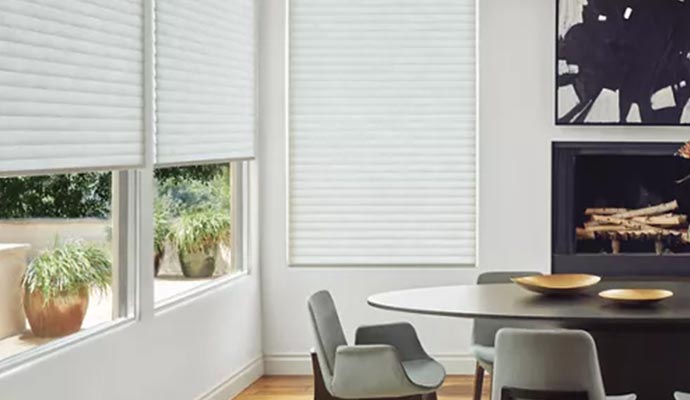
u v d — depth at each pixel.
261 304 6.56
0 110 3.43
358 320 6.55
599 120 6.39
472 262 6.54
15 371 3.50
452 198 6.54
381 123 6.54
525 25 6.43
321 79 6.53
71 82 3.92
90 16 4.07
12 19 3.49
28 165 3.62
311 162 6.55
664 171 6.54
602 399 3.64
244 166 6.43
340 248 6.57
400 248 6.56
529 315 4.04
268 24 6.48
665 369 4.58
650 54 6.37
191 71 5.33
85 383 4.02
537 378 3.66
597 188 6.55
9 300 3.70
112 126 4.29
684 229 6.54
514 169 6.46
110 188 4.50
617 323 3.97
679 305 4.28
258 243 6.52
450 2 6.49
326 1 6.50
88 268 4.25
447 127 6.52
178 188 5.46
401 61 6.52
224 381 5.80
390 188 6.54
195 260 5.62
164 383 4.89
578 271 6.47
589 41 6.37
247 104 6.27
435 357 6.52
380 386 4.25
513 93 6.45
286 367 6.57
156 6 4.85
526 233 6.48
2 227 3.66
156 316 4.80
